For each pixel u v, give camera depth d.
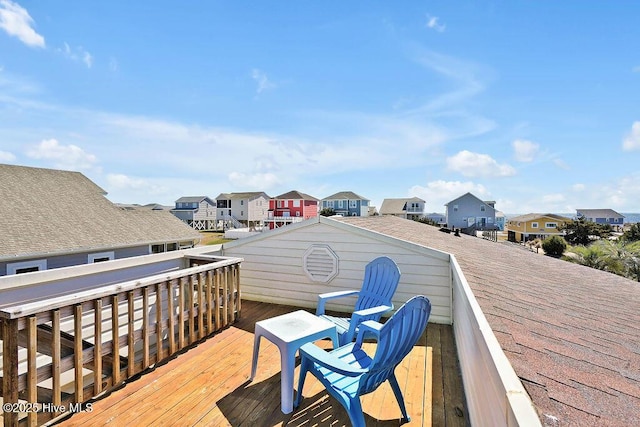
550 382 0.97
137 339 2.55
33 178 10.77
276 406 2.15
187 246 13.21
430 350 3.03
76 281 2.79
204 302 3.44
